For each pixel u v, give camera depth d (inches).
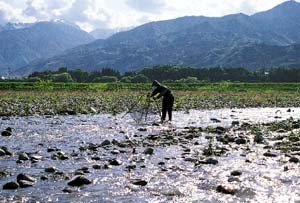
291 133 730.8
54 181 374.3
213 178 390.3
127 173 410.0
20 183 355.9
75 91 2549.2
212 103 1764.3
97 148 569.0
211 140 666.2
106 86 3085.6
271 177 393.7
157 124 911.0
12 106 1332.4
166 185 362.9
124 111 1290.6
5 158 484.4
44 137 683.4
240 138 655.1
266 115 1261.1
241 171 422.3
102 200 314.0
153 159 490.9
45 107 1327.5
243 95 2442.2
